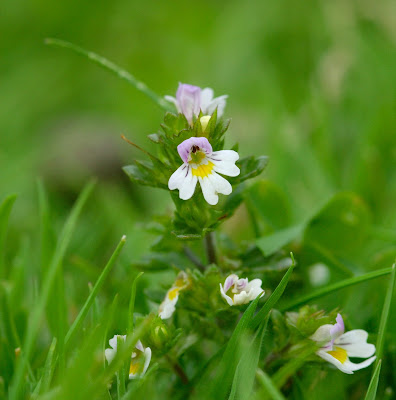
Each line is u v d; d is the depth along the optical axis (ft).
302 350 0.75
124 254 0.90
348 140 1.14
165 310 0.76
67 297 0.86
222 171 0.74
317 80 1.28
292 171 1.06
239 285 0.75
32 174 1.19
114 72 0.87
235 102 1.42
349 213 0.87
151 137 0.77
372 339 0.78
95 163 1.21
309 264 0.87
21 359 0.74
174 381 0.77
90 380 0.73
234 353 0.73
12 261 0.94
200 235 0.76
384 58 1.24
